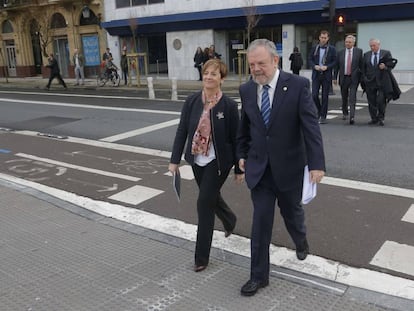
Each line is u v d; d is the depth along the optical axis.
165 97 17.39
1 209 5.66
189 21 24.20
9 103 17.27
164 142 9.41
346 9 19.42
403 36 18.91
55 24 30.67
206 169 3.96
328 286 3.66
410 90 17.22
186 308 3.43
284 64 21.86
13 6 31.28
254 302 3.46
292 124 3.46
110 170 7.38
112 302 3.54
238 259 4.18
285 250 4.31
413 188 6.02
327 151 8.15
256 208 3.59
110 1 27.33
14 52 33.97
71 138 10.14
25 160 8.23
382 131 9.64
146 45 27.16
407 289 3.59
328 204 5.49
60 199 6.00
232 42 23.84
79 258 4.29
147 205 5.73
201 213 3.95
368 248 4.33
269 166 3.53
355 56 10.23
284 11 20.86
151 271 4.01
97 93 20.06
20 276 3.97
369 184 6.20
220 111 3.88
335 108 13.35
